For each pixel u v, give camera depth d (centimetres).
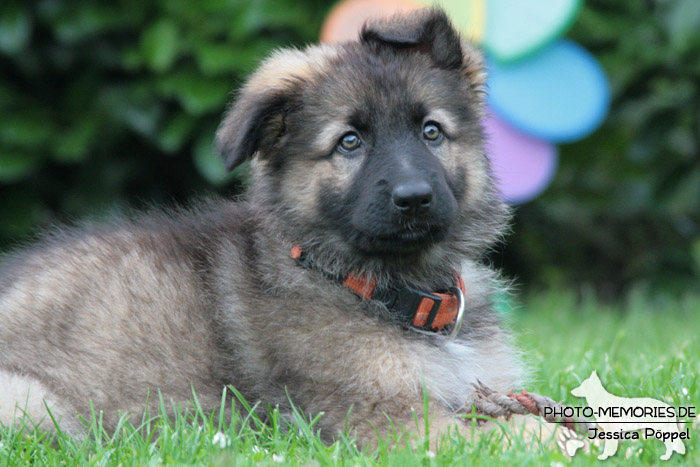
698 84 837
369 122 449
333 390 430
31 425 433
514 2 754
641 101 872
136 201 920
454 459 371
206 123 820
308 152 459
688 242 1044
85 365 452
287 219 467
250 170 497
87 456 405
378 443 402
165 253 482
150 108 819
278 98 462
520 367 502
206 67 778
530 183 803
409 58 474
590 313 884
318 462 376
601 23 839
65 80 852
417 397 429
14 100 816
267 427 428
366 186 441
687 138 901
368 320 446
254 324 452
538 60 774
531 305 934
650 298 969
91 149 859
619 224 1051
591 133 912
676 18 772
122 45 833
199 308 462
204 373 455
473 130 483
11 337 466
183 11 799
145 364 452
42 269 494
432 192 427
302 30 811
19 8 776
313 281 456
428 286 479
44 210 893
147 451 393
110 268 478
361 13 727
